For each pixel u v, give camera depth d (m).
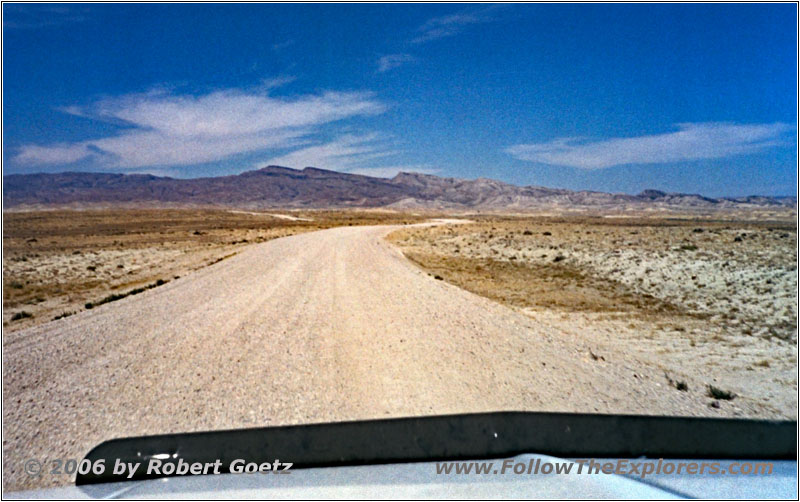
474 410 5.55
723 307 15.09
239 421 5.27
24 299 17.08
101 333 10.22
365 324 10.99
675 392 6.62
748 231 34.53
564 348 9.11
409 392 6.30
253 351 8.56
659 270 21.91
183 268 25.81
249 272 21.94
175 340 9.45
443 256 35.41
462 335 9.92
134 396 6.27
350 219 129.38
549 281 22.42
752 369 8.70
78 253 36.44
